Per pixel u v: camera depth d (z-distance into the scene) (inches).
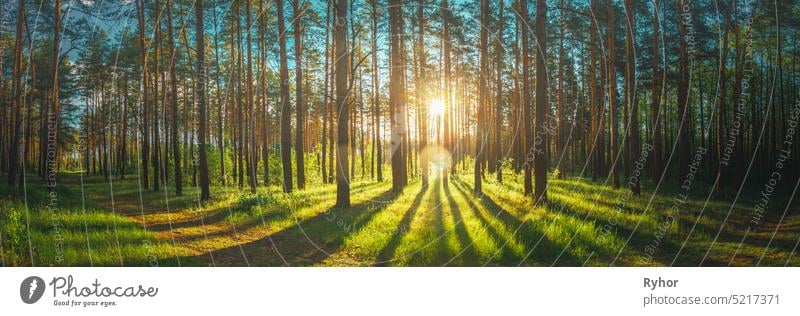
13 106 820.6
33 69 748.6
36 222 335.3
